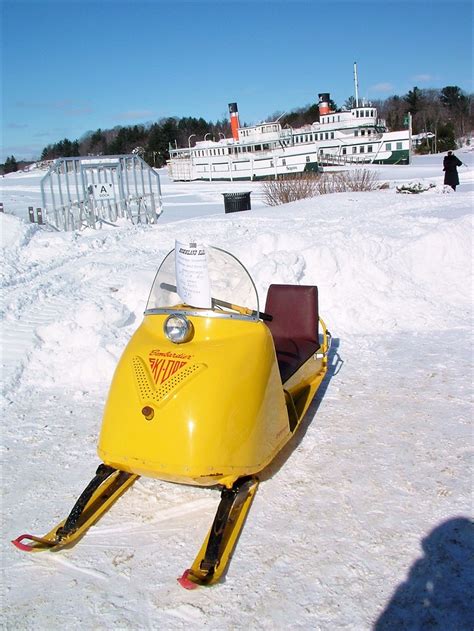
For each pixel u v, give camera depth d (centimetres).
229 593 325
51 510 413
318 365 561
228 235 1256
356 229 1123
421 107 10088
